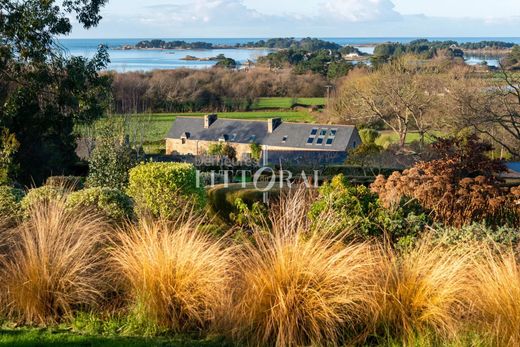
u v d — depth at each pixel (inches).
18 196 349.1
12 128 917.8
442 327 171.9
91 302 201.2
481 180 363.6
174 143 2160.4
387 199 321.7
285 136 2034.9
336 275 181.2
